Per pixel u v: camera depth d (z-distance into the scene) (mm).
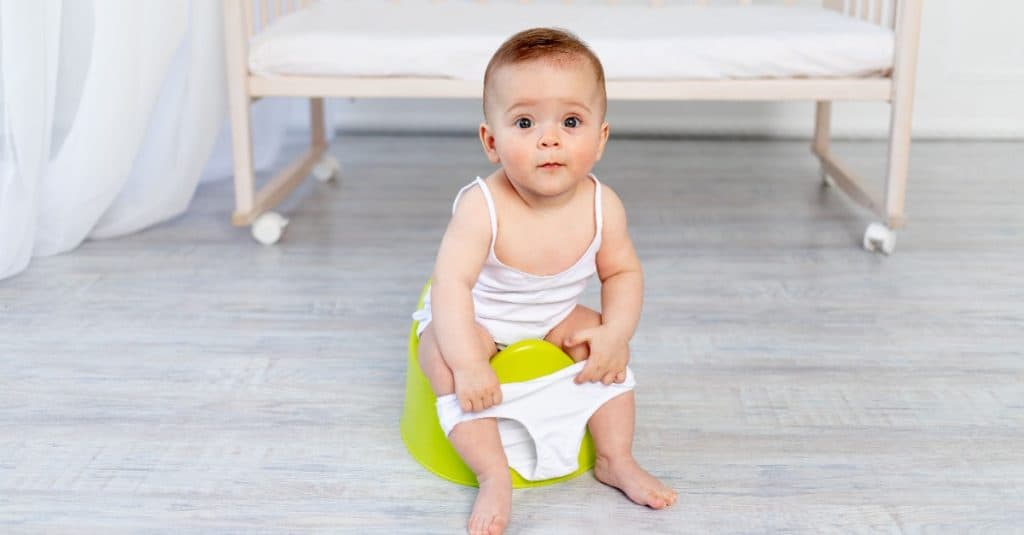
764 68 1704
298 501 998
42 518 964
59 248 1749
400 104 2746
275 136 2318
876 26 1819
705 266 1711
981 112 2670
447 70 1712
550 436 1012
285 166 2385
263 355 1350
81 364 1314
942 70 2637
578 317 1100
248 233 1899
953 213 2012
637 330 1434
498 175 1034
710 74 1706
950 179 2273
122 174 1737
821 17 2023
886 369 1302
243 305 1532
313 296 1574
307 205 2098
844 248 1808
